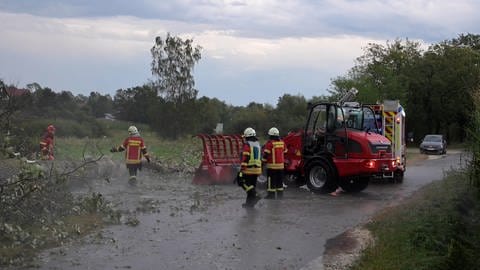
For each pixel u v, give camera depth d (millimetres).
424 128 68250
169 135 49500
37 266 7938
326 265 8242
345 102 18594
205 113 52781
